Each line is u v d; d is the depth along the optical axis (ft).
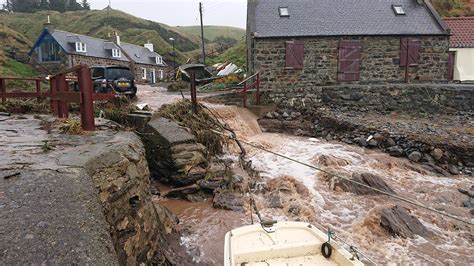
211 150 35.76
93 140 18.99
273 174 33.27
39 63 118.62
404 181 33.06
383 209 25.91
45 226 9.54
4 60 109.19
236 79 81.82
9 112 34.12
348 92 57.11
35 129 23.16
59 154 15.42
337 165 36.24
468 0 104.78
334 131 48.44
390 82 62.54
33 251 8.58
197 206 27.04
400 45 61.57
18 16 269.23
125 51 149.18
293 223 17.94
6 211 10.03
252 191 29.76
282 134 50.19
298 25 62.34
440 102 55.11
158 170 30.53
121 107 36.40
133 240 15.79
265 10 65.98
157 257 18.20
